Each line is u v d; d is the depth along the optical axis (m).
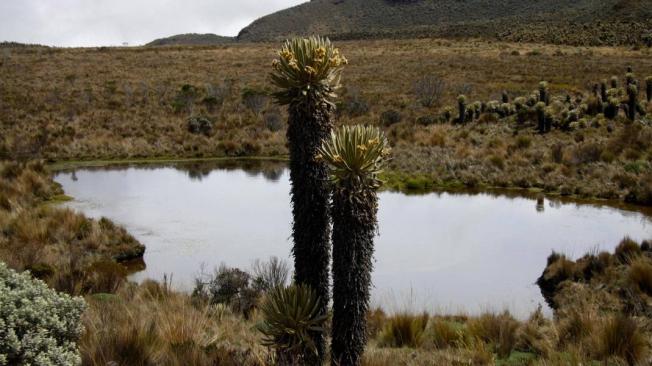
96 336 5.36
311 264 4.17
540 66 49.66
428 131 28.16
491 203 17.92
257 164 26.52
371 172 3.81
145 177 22.94
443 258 12.41
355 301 3.94
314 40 4.04
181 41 167.88
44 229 12.41
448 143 25.42
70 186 20.73
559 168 20.53
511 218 15.87
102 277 8.91
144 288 8.97
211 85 42.84
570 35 75.44
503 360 6.29
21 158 25.02
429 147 24.95
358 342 4.01
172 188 20.56
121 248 12.46
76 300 4.59
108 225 13.58
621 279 9.29
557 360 5.69
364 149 3.69
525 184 20.28
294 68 3.89
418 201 18.36
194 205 17.70
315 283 4.21
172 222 15.58
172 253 12.79
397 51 68.81
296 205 4.11
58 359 4.09
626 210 16.53
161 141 29.58
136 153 28.05
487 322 7.24
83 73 52.22
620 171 19.30
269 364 4.39
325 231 4.13
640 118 25.12
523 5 118.25
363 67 55.47
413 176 21.44
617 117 25.23
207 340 6.00
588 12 90.88
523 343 6.86
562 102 29.84
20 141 27.33
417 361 5.84
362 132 3.78
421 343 6.98
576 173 20.03
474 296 10.13
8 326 3.98
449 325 7.57
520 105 29.41
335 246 3.90
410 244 13.48
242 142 29.20
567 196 18.67
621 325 6.19
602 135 23.62
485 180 20.97
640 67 44.72
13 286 4.42
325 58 3.93
